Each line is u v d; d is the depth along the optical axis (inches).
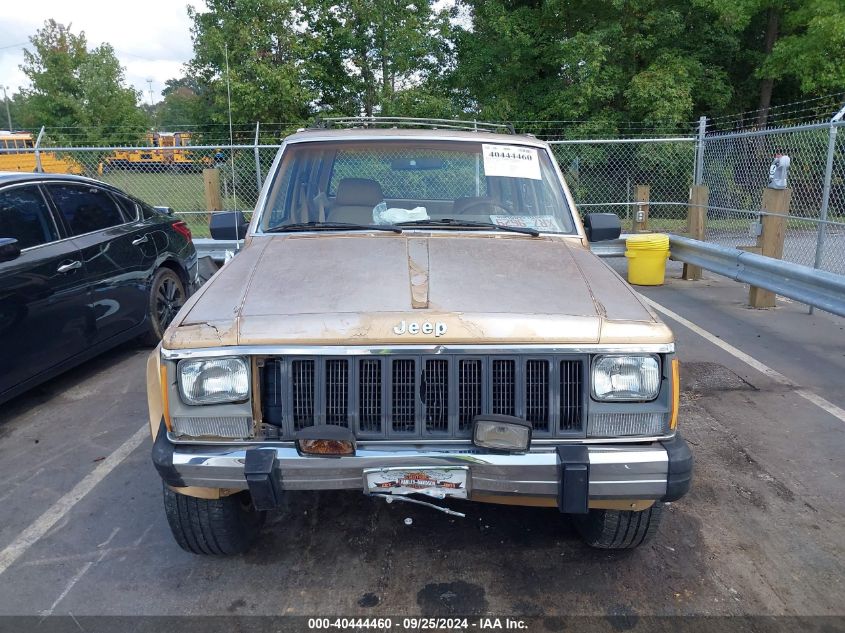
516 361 99.9
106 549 130.4
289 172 155.6
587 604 113.3
